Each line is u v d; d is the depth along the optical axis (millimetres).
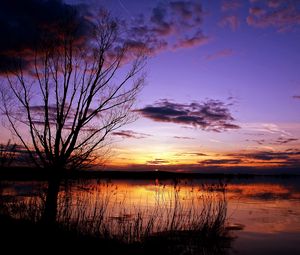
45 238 9844
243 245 12766
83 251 9719
